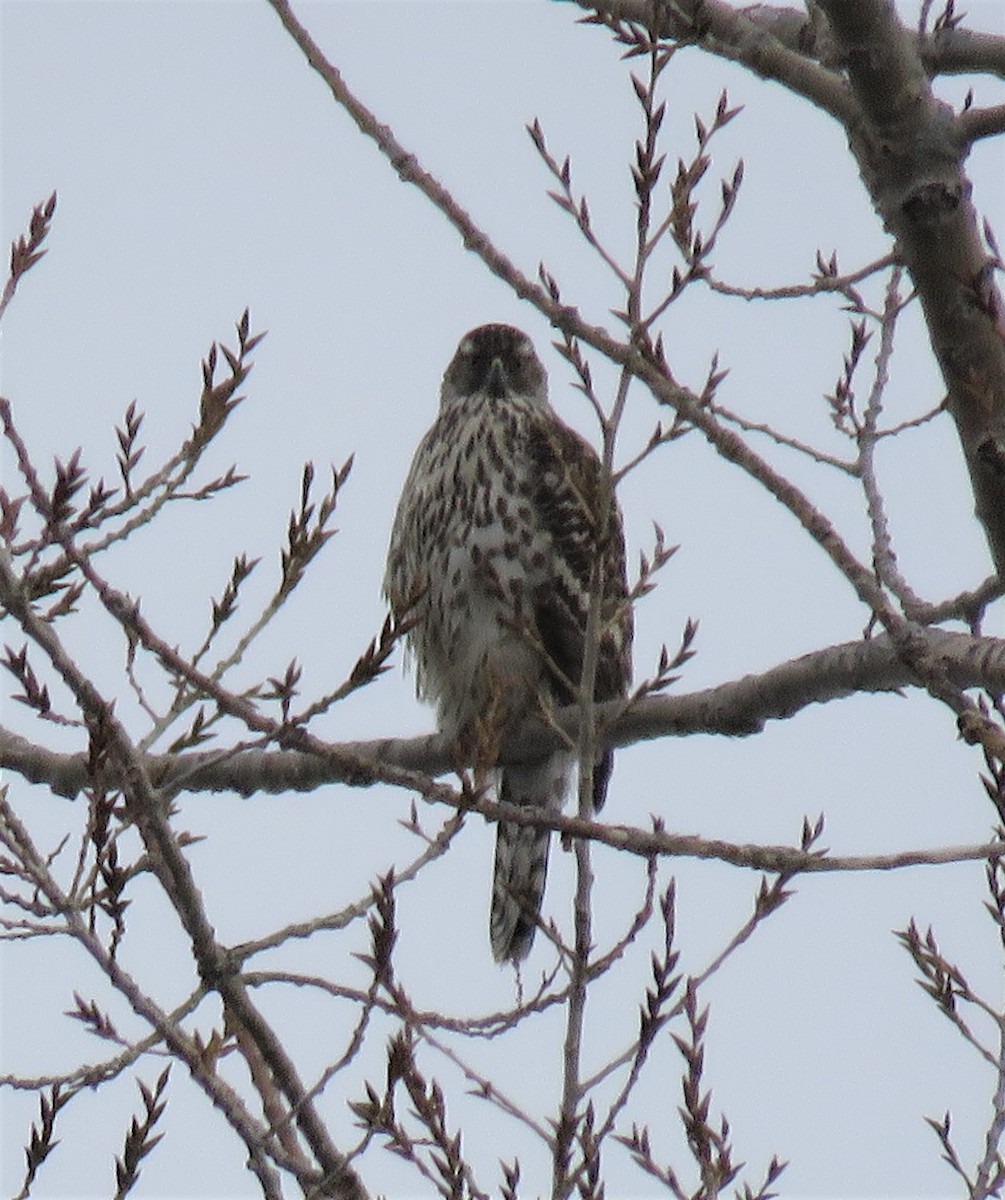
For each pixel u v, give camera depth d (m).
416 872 8.18
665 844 7.51
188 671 7.87
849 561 7.20
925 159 6.94
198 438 8.36
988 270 6.95
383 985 7.73
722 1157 8.02
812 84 7.81
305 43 8.46
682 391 7.73
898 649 6.95
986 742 6.72
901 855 7.11
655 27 7.88
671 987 7.72
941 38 8.52
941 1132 8.59
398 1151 7.67
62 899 7.57
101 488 8.19
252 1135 7.59
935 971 8.96
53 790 11.61
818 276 9.54
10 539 8.34
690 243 7.96
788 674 9.60
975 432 7.04
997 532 7.14
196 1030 7.99
